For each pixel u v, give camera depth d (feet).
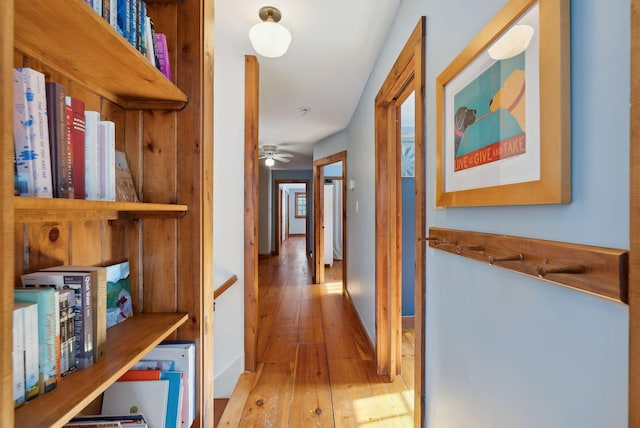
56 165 2.14
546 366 2.15
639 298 1.47
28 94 1.96
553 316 2.08
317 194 16.65
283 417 5.76
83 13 1.91
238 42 6.66
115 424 2.68
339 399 6.31
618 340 1.63
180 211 3.49
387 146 7.45
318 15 5.71
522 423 2.40
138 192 3.52
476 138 2.92
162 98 3.40
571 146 1.90
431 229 4.07
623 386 1.60
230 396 6.80
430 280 4.25
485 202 2.74
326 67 7.82
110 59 2.52
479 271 3.02
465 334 3.30
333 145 14.78
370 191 8.51
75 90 2.81
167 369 3.36
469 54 2.99
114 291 3.24
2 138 1.38
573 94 1.88
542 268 1.98
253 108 7.31
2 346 1.37
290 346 8.71
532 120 2.17
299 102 10.34
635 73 1.48
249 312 7.32
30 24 2.03
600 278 1.67
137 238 3.54
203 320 3.62
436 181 3.80
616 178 1.63
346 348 8.59
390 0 5.35
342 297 13.65
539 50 2.09
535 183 2.13
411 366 7.67
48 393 2.04
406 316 10.22
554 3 1.95
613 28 1.64
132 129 3.52
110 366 2.39
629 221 1.54
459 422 3.42
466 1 3.19
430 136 4.20
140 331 3.03
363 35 6.39
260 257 25.02
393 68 5.84
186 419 3.34
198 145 3.53
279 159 20.59
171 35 3.50
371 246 8.45
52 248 2.60
